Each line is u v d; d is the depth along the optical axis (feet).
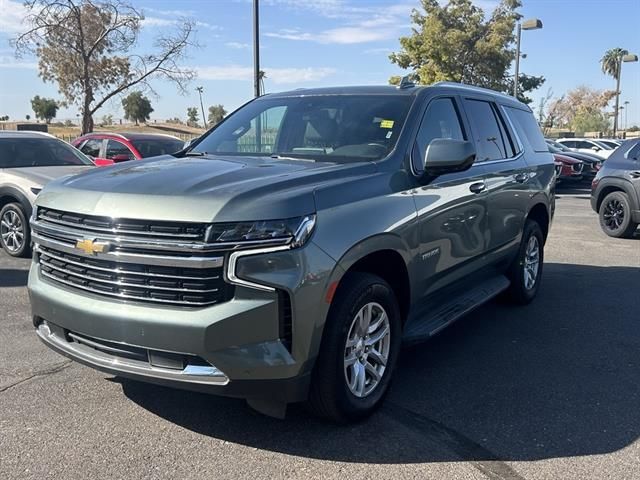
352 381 12.16
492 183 17.49
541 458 11.33
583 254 31.35
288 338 10.72
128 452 11.26
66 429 12.07
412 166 14.01
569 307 21.40
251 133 16.01
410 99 15.30
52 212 12.12
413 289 13.84
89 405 13.10
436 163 13.43
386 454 11.37
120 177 12.14
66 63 96.17
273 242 10.43
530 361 16.22
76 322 11.41
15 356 15.85
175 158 14.97
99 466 10.78
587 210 50.08
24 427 12.11
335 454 11.32
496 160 18.45
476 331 18.67
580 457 11.38
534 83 120.88
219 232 10.28
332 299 11.18
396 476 10.66
